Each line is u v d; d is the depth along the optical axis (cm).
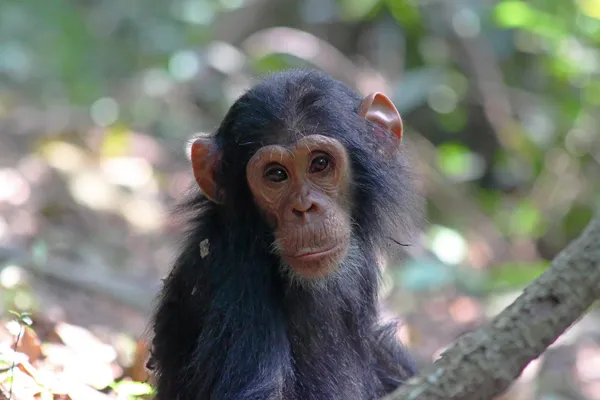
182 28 2539
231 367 658
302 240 692
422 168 1873
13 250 1194
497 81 2030
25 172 1598
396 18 2112
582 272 465
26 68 2561
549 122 1931
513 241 1828
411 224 809
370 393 785
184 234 759
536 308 466
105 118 2122
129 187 1744
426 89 1978
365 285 770
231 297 684
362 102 752
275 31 2056
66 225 1506
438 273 1486
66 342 865
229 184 708
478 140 2086
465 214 1886
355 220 744
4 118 1977
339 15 2202
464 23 2020
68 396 721
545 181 1886
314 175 705
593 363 1284
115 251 1491
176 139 2066
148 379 834
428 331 1387
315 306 726
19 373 695
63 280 1186
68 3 3011
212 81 2186
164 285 766
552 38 1841
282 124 693
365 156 733
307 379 721
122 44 2689
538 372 1199
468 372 463
